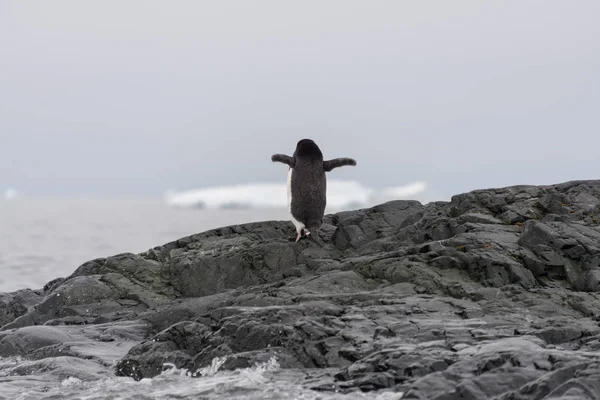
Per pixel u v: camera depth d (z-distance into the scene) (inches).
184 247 1229.7
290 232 1267.2
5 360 876.6
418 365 581.3
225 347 724.0
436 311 773.3
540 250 917.8
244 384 609.0
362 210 1254.9
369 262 978.7
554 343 675.4
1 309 1226.6
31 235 6648.6
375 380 574.6
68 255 4581.7
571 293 840.9
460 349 619.5
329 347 678.5
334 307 777.6
